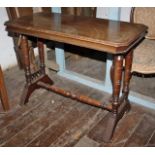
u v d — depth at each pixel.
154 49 1.65
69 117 1.75
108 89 2.03
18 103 1.93
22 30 1.53
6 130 1.63
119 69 1.35
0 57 2.42
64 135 1.58
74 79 2.26
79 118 1.74
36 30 1.44
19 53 2.38
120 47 1.17
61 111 1.82
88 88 2.13
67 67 2.53
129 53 1.43
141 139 1.53
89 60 2.69
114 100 1.49
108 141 1.51
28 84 1.91
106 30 1.37
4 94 1.75
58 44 2.18
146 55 1.57
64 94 1.81
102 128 1.63
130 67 1.50
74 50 2.69
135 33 1.31
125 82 1.59
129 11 2.03
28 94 1.91
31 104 1.91
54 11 2.06
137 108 1.83
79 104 1.90
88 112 1.80
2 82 1.71
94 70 2.46
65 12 2.16
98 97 1.99
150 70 1.48
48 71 2.36
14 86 2.19
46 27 1.45
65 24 1.51
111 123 1.55
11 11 2.10
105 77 2.15
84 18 1.67
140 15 1.85
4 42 2.40
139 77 2.27
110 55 1.83
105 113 1.78
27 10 2.14
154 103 1.80
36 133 1.60
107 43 1.18
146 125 1.65
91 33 1.32
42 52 1.97
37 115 1.78
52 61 2.35
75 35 1.29
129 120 1.70
